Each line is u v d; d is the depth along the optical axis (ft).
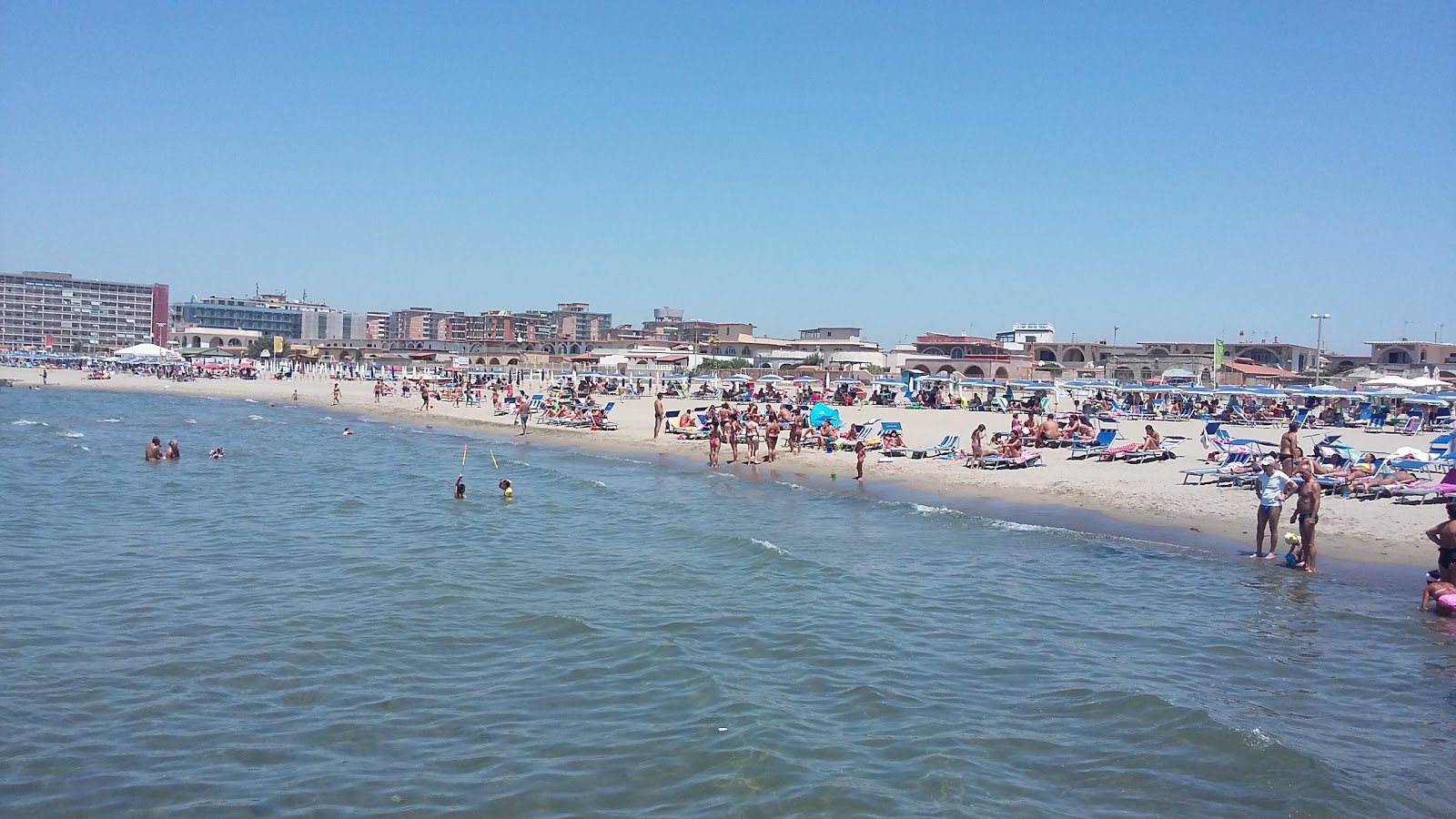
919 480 97.40
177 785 31.37
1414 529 66.74
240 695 39.11
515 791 31.14
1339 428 157.17
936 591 55.26
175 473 108.68
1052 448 116.57
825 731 35.81
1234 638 46.29
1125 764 32.91
